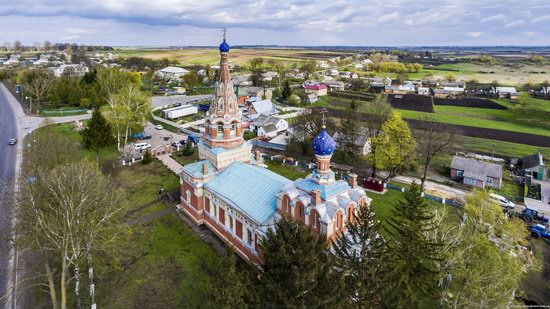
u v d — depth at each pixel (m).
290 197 42.53
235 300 28.23
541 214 63.91
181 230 57.06
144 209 64.38
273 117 123.56
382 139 75.75
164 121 134.38
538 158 86.19
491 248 38.78
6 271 46.06
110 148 99.69
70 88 154.62
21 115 136.38
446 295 39.34
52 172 44.06
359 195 44.03
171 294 42.97
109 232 45.78
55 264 48.34
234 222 50.28
